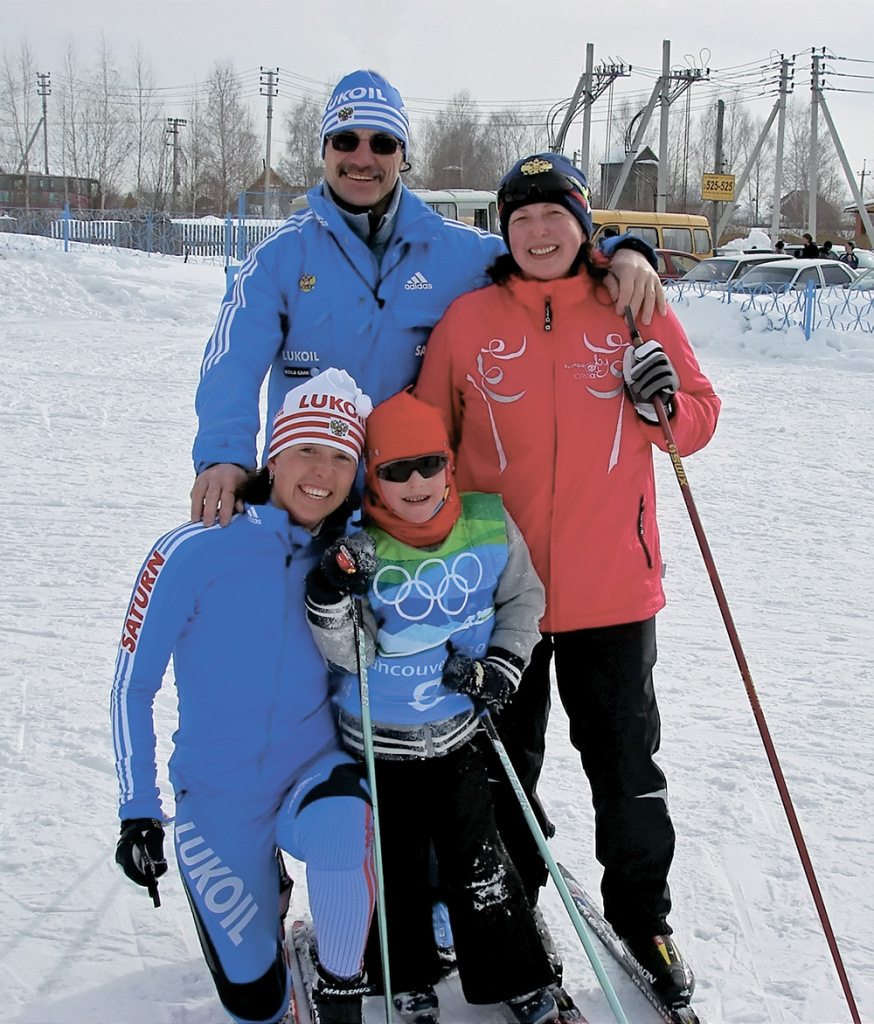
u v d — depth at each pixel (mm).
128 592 4805
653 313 2445
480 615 2264
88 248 23047
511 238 2375
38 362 11281
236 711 2125
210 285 18234
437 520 2193
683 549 5738
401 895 2260
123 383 10258
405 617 2182
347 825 1998
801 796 3166
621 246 2549
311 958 2402
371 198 2506
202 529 2129
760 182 65562
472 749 2320
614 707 2373
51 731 3465
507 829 2502
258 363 2484
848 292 16500
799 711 3764
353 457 2170
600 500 2375
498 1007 2336
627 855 2354
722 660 4238
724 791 3205
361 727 2244
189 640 2148
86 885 2678
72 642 4219
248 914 2094
